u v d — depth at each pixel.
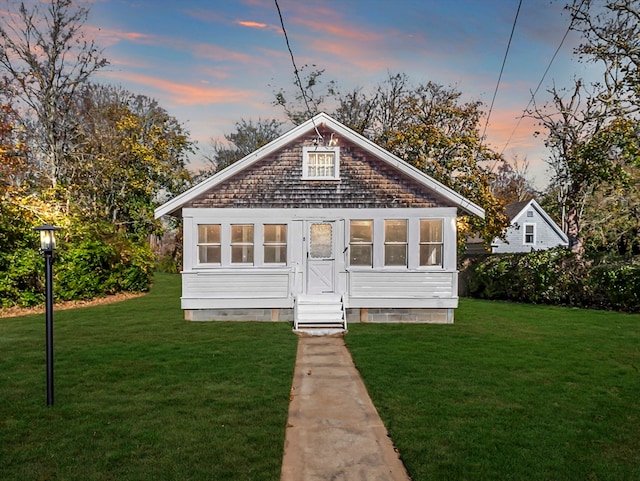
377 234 12.63
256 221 12.62
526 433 5.16
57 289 15.41
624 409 5.92
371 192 12.71
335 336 10.61
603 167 19.30
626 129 17.39
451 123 23.62
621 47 17.83
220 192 12.62
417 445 4.84
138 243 22.17
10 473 4.23
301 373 7.62
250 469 4.33
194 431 5.13
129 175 29.61
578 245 22.59
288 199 12.70
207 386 6.71
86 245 16.59
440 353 8.82
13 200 14.52
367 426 5.44
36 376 7.14
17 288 14.49
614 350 9.15
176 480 4.12
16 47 22.20
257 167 12.72
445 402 6.12
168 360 8.16
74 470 4.28
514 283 19.00
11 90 22.06
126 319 12.62
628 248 22.62
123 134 30.64
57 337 10.09
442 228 12.58
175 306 15.45
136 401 6.06
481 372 7.52
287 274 12.55
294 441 5.03
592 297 16.28
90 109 30.56
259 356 8.48
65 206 19.70
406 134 23.28
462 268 23.78
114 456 4.53
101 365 7.79
